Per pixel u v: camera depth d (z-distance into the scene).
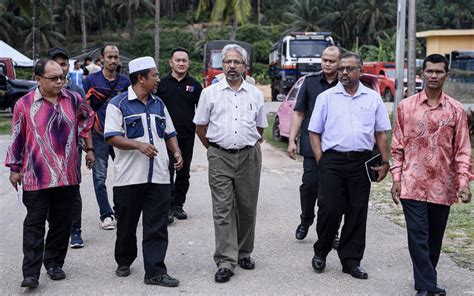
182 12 82.75
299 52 27.06
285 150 14.20
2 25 67.25
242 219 5.66
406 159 4.88
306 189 6.45
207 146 5.61
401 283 5.33
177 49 7.31
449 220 7.52
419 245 4.82
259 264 5.87
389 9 67.12
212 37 67.12
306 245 6.52
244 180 5.54
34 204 5.13
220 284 5.30
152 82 5.30
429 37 29.47
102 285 5.29
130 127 5.27
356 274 5.45
